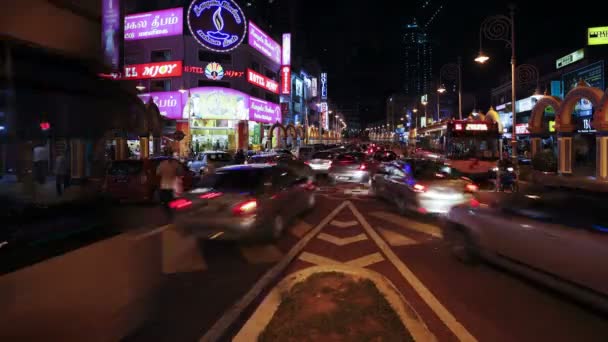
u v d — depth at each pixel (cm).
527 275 568
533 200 585
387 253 781
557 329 449
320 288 539
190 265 705
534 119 2717
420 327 419
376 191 1504
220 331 448
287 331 412
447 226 755
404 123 11688
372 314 452
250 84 4538
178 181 1230
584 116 3366
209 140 4281
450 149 2006
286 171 1062
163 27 4097
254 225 816
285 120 6141
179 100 4025
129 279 369
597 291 461
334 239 902
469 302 530
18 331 262
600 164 1962
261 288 588
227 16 4197
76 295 307
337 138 11431
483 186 1938
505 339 426
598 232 470
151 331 448
